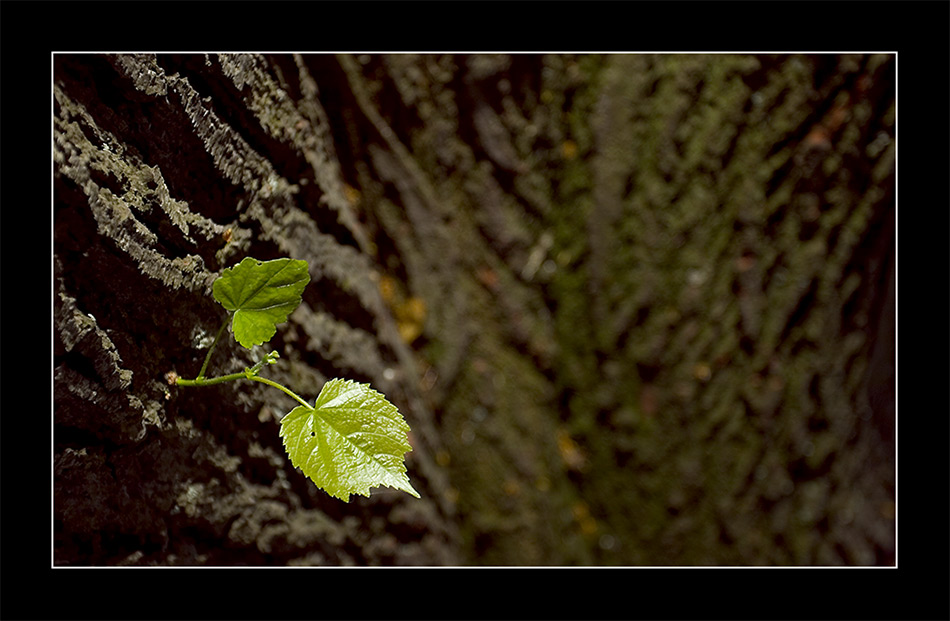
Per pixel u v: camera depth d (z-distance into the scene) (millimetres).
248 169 694
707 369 877
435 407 835
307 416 645
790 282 859
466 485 842
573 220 887
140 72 649
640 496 896
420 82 822
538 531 853
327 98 786
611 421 899
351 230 776
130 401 655
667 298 871
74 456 652
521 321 883
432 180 837
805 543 885
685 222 855
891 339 914
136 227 647
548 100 852
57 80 634
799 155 836
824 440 893
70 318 636
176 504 682
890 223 859
